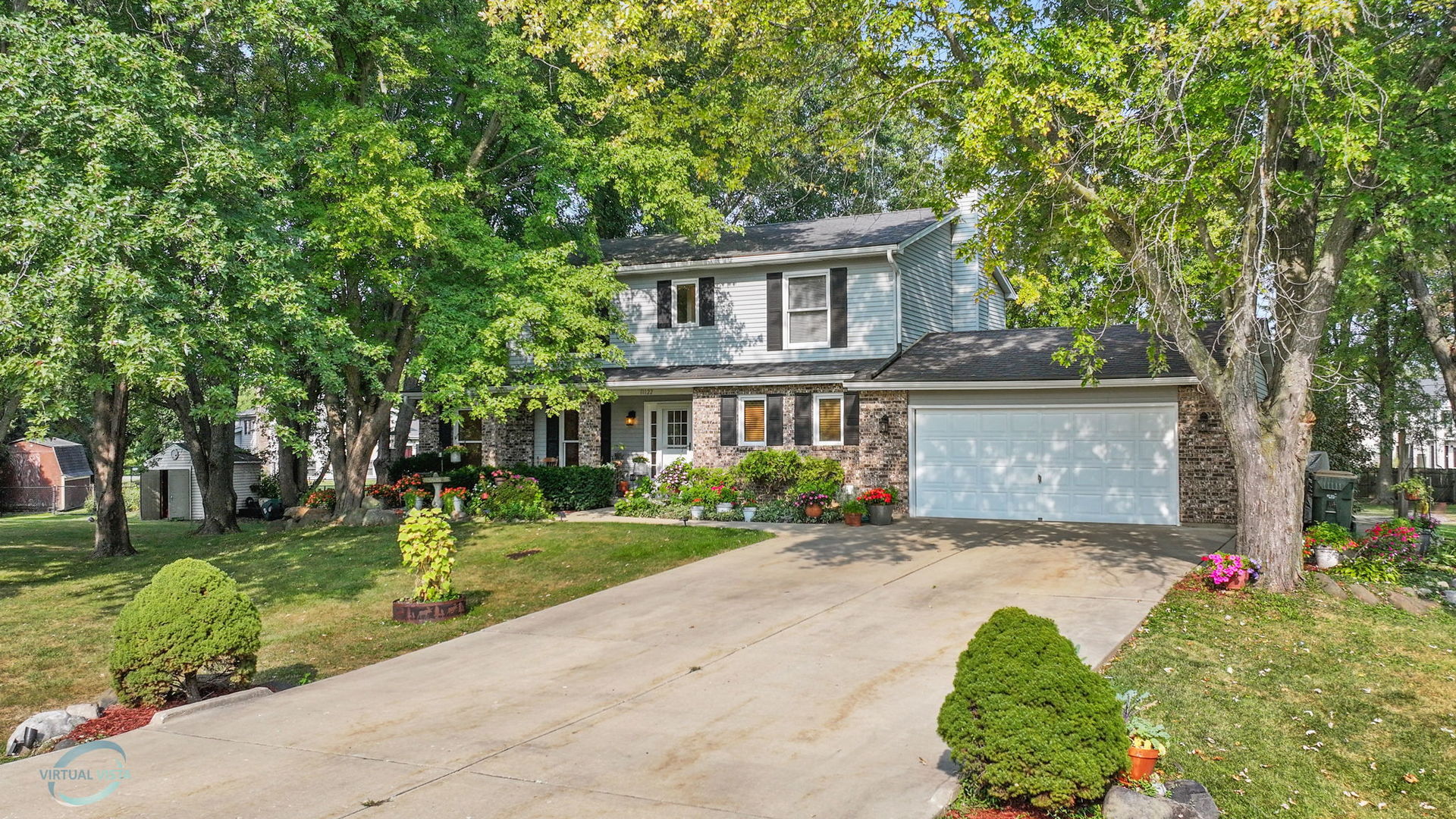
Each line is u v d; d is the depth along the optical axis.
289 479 27.25
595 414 22.34
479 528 18.72
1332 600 10.91
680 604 11.22
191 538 21.31
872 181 24.69
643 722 6.94
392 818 5.23
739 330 21.67
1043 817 5.29
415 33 18.30
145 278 10.23
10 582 15.46
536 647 9.47
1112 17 13.07
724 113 14.56
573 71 19.06
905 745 6.35
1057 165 11.59
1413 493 18.25
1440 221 12.34
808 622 9.95
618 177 19.62
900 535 16.03
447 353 18.64
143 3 14.19
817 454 20.03
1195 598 10.84
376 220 16.38
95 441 18.59
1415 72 11.53
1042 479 17.78
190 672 7.61
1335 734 6.82
